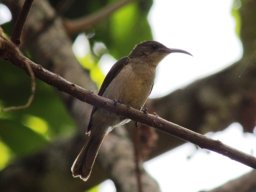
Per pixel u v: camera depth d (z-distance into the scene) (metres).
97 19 13.04
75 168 10.54
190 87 12.88
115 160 9.96
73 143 12.18
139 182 9.00
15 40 7.38
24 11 7.26
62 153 12.20
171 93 12.82
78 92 7.88
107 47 14.70
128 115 8.31
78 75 11.77
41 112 14.12
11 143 13.60
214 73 12.98
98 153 10.64
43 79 7.59
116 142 10.38
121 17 14.54
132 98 10.84
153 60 11.61
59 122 14.22
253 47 10.38
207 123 12.52
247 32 10.85
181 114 12.56
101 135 10.66
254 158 7.86
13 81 13.90
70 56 12.19
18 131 13.54
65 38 12.59
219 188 11.27
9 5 10.88
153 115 8.30
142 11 14.45
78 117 11.18
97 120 10.61
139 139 9.68
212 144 7.92
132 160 9.85
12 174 12.16
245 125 11.24
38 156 12.31
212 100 12.59
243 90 12.52
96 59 14.83
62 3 12.70
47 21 12.66
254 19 10.95
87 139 11.11
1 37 7.18
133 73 10.94
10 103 13.90
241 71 10.06
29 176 12.02
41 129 14.33
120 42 14.60
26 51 13.04
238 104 12.48
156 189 9.23
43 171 12.16
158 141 12.34
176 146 12.46
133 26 14.51
